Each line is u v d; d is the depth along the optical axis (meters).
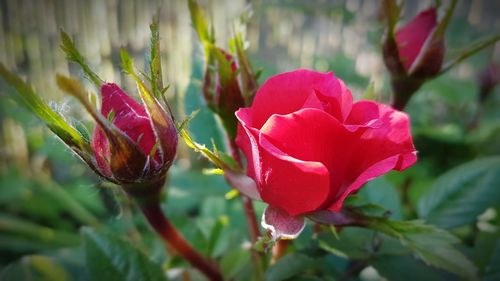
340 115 0.11
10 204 0.34
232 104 0.13
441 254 0.12
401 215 0.18
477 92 0.32
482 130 0.28
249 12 0.13
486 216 0.22
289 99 0.11
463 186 0.18
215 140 0.17
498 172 0.18
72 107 0.11
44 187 0.33
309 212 0.12
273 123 0.10
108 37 0.44
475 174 0.18
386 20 0.14
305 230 0.16
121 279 0.15
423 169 0.27
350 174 0.11
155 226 0.14
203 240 0.18
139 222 0.22
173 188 0.22
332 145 0.11
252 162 0.12
